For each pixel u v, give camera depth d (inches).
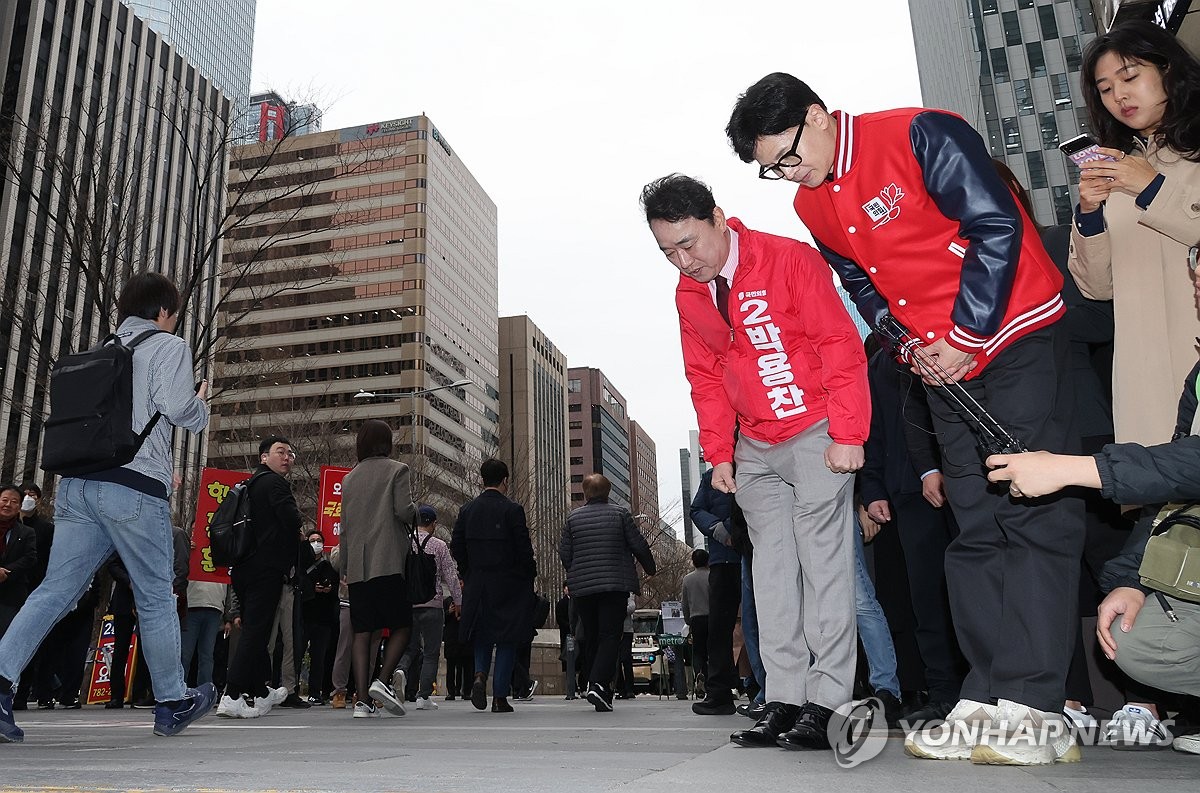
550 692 687.1
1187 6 322.0
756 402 125.6
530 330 5019.7
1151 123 122.0
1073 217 133.6
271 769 97.2
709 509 257.6
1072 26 1854.1
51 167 554.3
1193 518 89.7
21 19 1840.6
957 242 107.0
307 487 1156.5
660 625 571.5
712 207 122.9
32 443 1374.3
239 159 669.9
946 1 2102.6
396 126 3878.0
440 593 363.6
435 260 3843.5
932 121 105.4
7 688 147.8
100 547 158.1
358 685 248.5
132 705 377.4
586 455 6097.4
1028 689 95.0
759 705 217.5
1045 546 98.7
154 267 792.9
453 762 104.3
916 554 168.4
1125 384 128.2
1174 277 125.3
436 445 3713.1
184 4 5374.0
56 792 78.2
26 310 689.0
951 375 101.7
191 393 166.1
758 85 113.0
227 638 409.4
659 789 74.3
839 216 112.0
